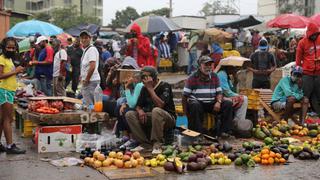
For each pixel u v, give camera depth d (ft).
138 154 23.43
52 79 44.29
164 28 66.18
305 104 34.09
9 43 24.59
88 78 30.04
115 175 21.11
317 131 31.37
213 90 29.55
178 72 77.20
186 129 28.14
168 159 23.13
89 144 25.88
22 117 29.66
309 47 34.12
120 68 32.40
